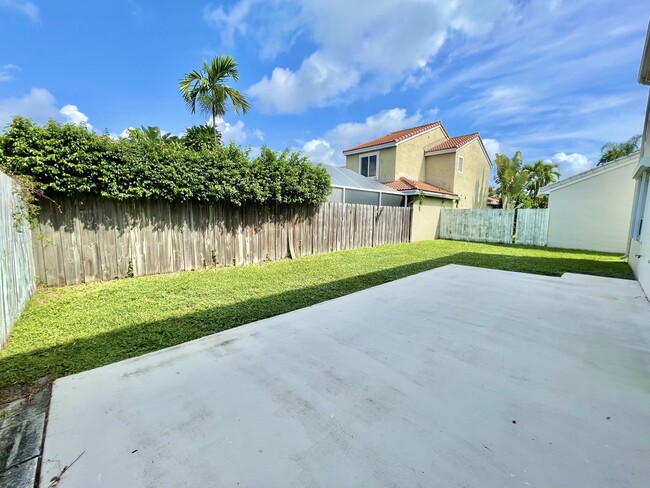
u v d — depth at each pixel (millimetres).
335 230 9695
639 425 1720
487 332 3066
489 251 9977
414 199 13844
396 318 3484
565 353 2604
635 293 4547
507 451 1525
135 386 2143
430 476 1381
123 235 5586
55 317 3580
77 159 4703
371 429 1690
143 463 1478
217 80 8734
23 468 1460
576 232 11000
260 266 7047
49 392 2129
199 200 6418
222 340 2912
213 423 1751
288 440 1615
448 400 1951
